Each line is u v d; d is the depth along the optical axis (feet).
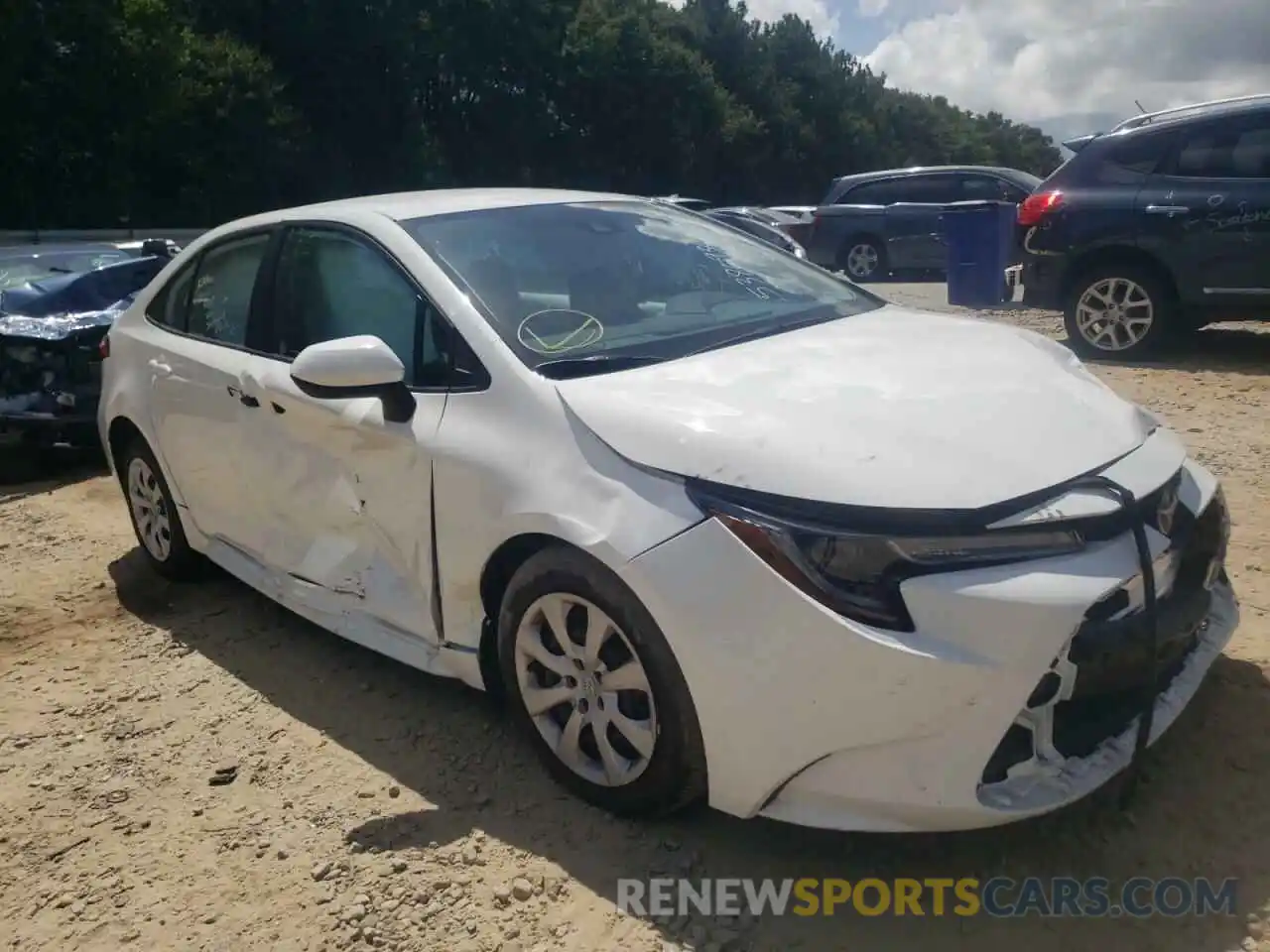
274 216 13.46
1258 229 24.98
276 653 13.46
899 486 7.98
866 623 7.73
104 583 16.21
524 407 9.76
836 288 13.23
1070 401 9.52
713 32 217.56
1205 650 9.72
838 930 8.20
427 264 11.07
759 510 8.16
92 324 23.27
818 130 237.66
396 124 145.28
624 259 12.09
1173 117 26.53
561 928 8.41
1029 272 28.81
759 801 8.32
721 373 9.72
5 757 11.50
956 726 7.66
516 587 9.62
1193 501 9.34
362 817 9.93
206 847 9.75
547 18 164.45
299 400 11.80
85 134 96.37
